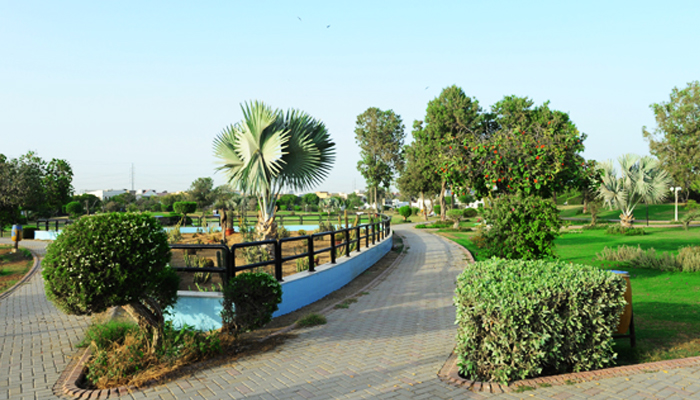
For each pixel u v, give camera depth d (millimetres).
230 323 5891
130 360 4719
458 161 10109
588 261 12961
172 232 19828
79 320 7195
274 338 6062
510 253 8516
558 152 9352
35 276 12289
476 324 4391
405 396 4031
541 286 4484
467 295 4461
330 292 9602
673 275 10289
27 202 20453
